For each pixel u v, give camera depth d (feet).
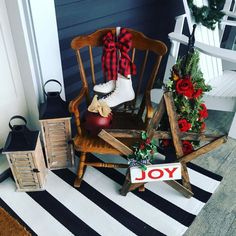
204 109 4.77
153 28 7.54
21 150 4.54
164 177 4.69
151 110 4.68
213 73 6.95
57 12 5.28
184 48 7.83
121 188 5.14
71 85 6.33
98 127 4.76
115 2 6.19
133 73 5.00
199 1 6.72
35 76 5.23
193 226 4.67
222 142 4.57
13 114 5.58
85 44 4.95
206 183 5.45
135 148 4.55
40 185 5.14
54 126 4.98
